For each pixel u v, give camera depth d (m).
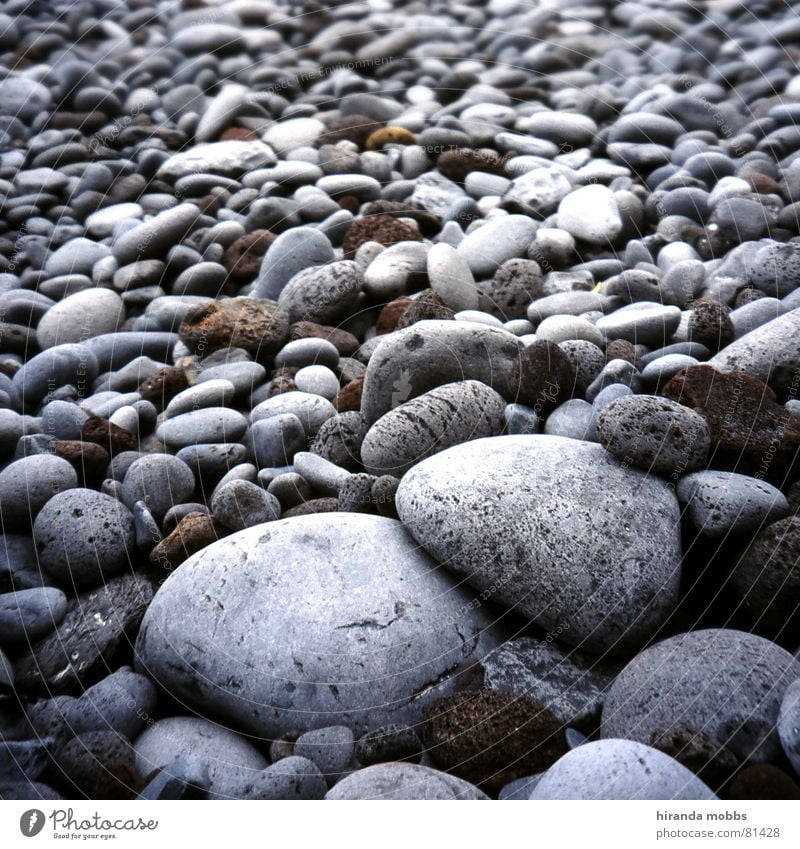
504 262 2.05
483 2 3.41
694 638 1.14
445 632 1.17
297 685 1.13
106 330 1.97
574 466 1.28
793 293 1.81
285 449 1.56
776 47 2.96
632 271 1.97
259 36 3.10
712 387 1.42
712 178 2.36
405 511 1.26
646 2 3.30
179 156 2.51
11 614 1.25
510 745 1.06
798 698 1.03
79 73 2.82
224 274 2.09
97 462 1.56
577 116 2.65
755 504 1.25
